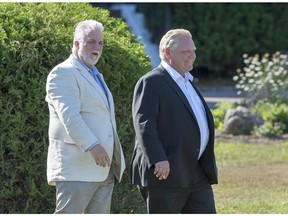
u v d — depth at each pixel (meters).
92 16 13.84
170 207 10.60
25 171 12.16
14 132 11.98
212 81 36.81
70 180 10.47
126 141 13.01
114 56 12.86
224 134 23.22
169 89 10.56
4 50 12.02
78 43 10.62
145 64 13.45
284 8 37.09
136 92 10.58
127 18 38.31
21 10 12.98
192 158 10.62
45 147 12.16
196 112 10.74
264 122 23.58
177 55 10.63
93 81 10.64
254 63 27.02
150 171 10.52
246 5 36.72
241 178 17.33
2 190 12.05
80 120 10.27
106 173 10.67
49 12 13.38
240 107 23.75
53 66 12.22
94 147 10.20
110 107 10.86
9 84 11.95
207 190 10.89
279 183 16.81
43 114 12.09
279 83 25.42
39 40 12.31
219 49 36.75
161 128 10.52
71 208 10.55
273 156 20.00
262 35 37.06
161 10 37.16
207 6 36.66
